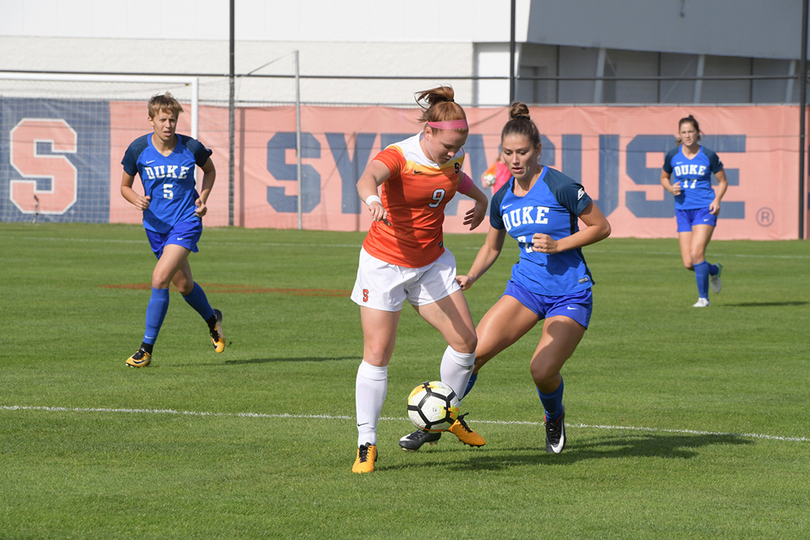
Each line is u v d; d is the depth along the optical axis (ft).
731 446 41.37
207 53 256.73
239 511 31.32
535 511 31.81
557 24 247.29
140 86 250.98
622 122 204.03
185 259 60.44
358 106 215.72
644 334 75.25
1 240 164.76
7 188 214.69
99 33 257.14
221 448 39.73
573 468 37.50
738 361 63.46
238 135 212.84
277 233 197.26
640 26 262.06
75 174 213.87
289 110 212.02
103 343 67.67
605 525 30.48
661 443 41.83
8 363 59.36
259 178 213.25
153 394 50.78
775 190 199.72
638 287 108.78
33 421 44.04
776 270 131.54
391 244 37.14
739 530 30.17
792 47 292.40
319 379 55.67
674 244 182.70
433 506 32.19
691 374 58.85
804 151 196.75
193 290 61.46
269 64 239.50
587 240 38.04
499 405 49.75
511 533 29.55
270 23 255.29
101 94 252.42
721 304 94.27
